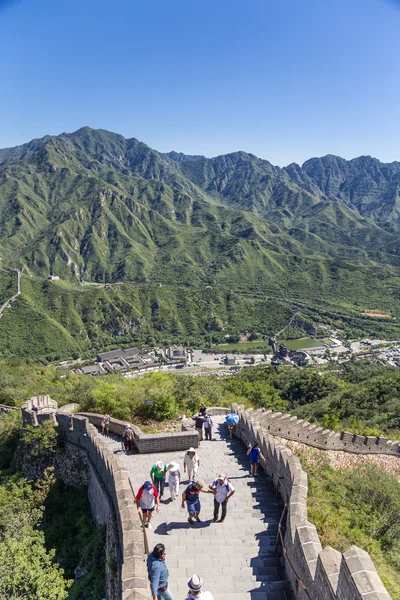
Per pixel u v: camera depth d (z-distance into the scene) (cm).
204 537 1028
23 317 17800
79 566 1444
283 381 6512
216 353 16838
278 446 1293
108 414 2208
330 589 627
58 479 2036
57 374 6669
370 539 1327
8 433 2572
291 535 866
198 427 1736
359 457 2320
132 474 1441
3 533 1778
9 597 1230
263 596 824
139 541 897
